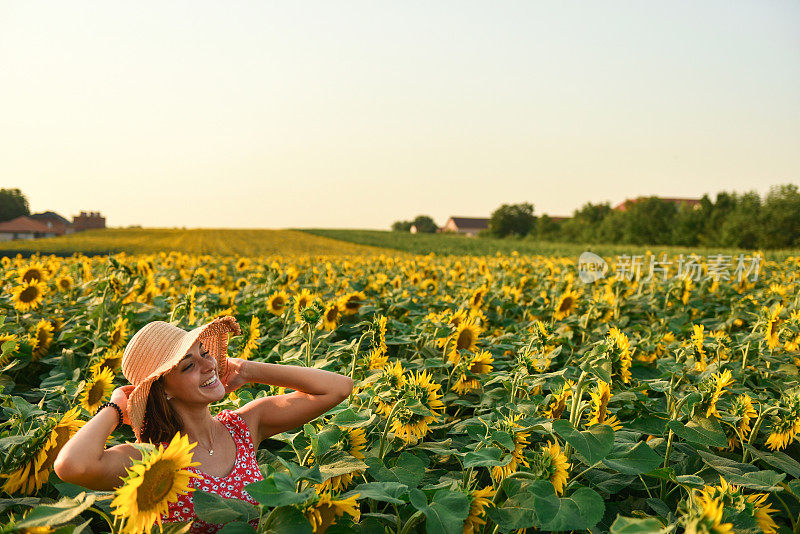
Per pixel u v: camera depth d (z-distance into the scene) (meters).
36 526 1.79
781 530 2.73
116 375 4.62
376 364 3.65
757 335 4.97
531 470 2.57
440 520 2.16
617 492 3.16
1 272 7.70
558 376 3.56
